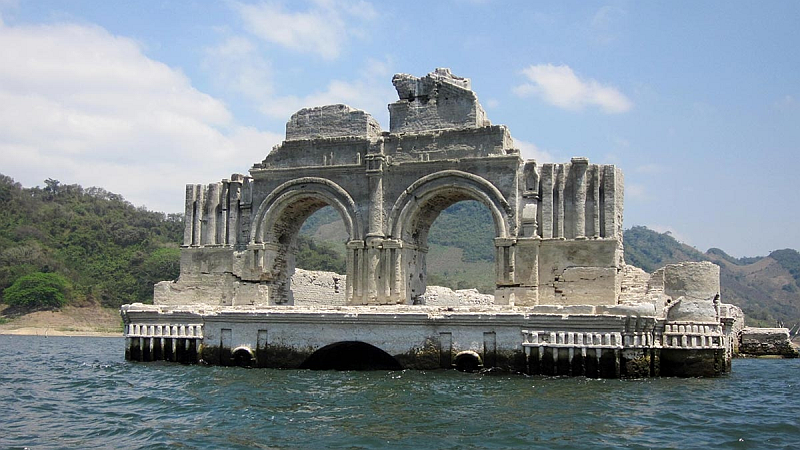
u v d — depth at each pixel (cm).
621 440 2747
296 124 5403
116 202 17312
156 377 4212
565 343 3975
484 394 3541
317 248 16375
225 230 5466
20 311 12219
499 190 4819
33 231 14388
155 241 15225
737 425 3027
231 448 2639
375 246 5022
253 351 4553
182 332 4778
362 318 4309
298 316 4431
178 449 2636
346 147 5206
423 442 2695
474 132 4925
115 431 2911
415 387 3734
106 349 7406
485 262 17900
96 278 13625
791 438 2845
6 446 2689
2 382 4184
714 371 4144
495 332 4094
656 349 4103
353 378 4053
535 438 2750
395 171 5062
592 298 4603
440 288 6028
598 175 4706
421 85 5150
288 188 5309
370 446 2647
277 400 3462
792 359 6925
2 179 16575
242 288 5331
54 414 3256
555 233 4753
